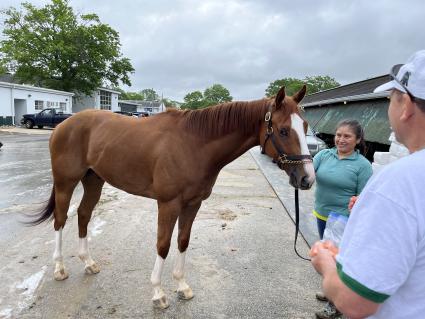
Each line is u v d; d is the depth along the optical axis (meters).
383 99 10.07
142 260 3.86
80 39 37.53
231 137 2.80
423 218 0.88
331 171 3.04
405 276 0.89
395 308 0.95
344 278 0.94
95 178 3.53
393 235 0.87
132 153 2.97
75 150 3.35
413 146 1.00
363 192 0.98
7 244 4.22
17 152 12.91
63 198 3.41
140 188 3.08
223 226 5.07
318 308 3.02
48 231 4.67
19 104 29.36
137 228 4.87
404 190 0.89
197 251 4.16
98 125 3.29
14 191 6.91
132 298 3.08
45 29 38.25
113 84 41.94
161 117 3.05
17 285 3.25
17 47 37.31
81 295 3.11
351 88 15.52
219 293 3.23
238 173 9.98
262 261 3.93
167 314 2.87
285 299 3.15
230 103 2.83
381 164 5.40
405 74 0.99
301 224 5.15
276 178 9.01
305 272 3.68
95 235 4.58
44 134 21.70
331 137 14.64
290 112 2.57
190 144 2.81
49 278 3.39
